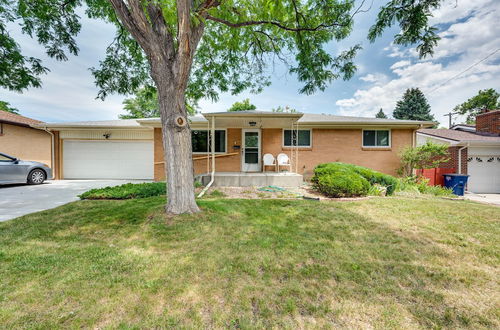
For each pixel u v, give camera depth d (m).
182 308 1.68
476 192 9.53
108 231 3.25
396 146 9.38
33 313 1.60
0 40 5.72
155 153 9.62
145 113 23.72
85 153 10.45
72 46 6.48
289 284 2.02
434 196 6.70
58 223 3.59
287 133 9.63
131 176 10.53
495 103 22.62
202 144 9.78
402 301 1.82
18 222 3.66
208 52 6.91
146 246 2.77
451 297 1.88
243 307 1.71
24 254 2.51
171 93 3.75
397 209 4.61
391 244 2.93
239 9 4.91
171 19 3.87
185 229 3.30
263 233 3.25
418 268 2.33
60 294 1.81
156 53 3.64
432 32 4.16
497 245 2.91
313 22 5.29
